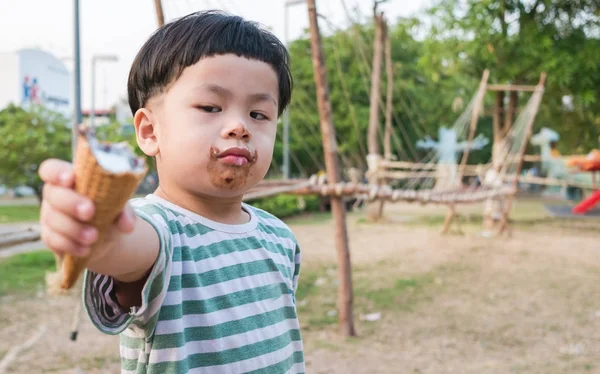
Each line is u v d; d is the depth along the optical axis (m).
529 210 18.88
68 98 31.94
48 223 0.68
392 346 4.86
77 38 7.72
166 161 1.27
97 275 1.05
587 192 22.94
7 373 3.94
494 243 10.84
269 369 1.33
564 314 5.92
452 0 12.45
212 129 1.22
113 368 4.11
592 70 12.02
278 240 1.54
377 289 6.98
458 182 11.39
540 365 4.45
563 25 12.42
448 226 12.21
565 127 15.45
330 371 4.24
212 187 1.24
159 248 1.05
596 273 7.98
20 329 5.01
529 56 11.91
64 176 0.67
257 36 1.32
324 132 5.03
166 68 1.25
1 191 28.44
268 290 1.40
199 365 1.22
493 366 4.42
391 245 10.65
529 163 27.78
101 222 0.70
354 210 19.48
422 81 20.86
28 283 6.76
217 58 1.23
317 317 5.73
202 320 1.24
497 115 13.19
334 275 7.78
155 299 1.11
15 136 16.44
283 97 1.38
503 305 6.27
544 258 9.18
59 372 3.98
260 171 1.28
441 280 7.51
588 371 4.32
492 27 12.12
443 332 5.29
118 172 0.67
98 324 1.03
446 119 20.23
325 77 4.96
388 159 12.76
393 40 20.05
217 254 1.31
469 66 13.33
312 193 5.07
